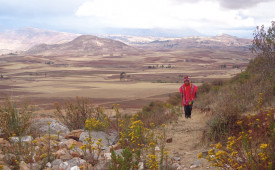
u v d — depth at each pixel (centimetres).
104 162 376
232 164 284
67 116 704
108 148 466
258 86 880
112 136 548
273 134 318
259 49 945
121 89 16450
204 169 369
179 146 530
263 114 465
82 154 430
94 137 528
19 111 539
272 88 770
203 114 839
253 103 709
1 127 522
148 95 12988
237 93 895
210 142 502
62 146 472
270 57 934
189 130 647
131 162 327
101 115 680
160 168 349
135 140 429
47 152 411
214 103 912
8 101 535
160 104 2008
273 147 294
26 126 527
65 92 15862
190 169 381
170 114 955
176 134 633
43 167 362
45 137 504
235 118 498
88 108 705
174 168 384
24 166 356
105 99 12006
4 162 366
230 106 536
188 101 823
